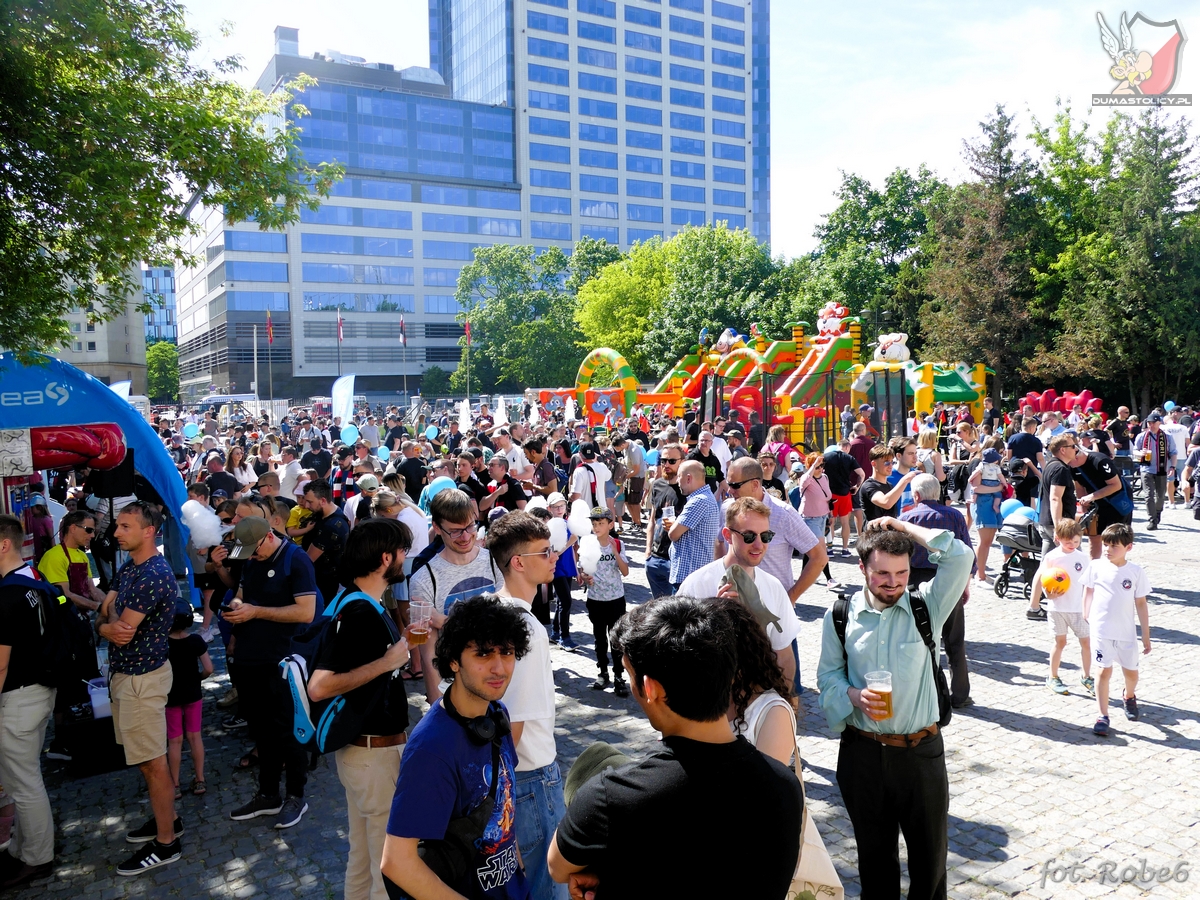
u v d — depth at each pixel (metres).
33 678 4.54
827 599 10.03
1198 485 13.91
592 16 89.88
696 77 96.25
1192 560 11.67
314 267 77.06
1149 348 31.23
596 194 90.44
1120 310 31.30
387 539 3.61
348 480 12.39
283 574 5.26
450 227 83.00
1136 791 5.12
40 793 4.58
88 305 7.77
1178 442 17.45
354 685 3.45
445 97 85.88
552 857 2.03
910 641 3.46
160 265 8.43
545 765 3.53
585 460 12.38
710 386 23.47
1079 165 38.22
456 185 83.19
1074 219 38.12
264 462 14.30
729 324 45.19
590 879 1.98
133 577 4.63
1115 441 17.16
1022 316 35.94
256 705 5.19
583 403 35.09
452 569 4.73
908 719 3.44
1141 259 30.66
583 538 7.07
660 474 8.14
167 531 11.66
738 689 2.52
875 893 3.53
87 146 6.72
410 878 2.40
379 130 79.62
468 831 2.54
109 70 7.30
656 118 93.94
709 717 1.88
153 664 4.62
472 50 94.56
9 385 8.77
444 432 23.36
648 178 93.50
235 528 5.28
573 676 7.75
